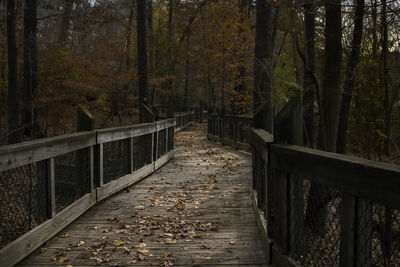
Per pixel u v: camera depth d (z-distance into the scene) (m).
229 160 10.34
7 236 3.25
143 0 12.66
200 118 35.22
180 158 10.82
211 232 4.32
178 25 25.36
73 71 11.80
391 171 1.71
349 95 5.68
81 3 12.21
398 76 6.96
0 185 3.14
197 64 26.30
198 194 6.25
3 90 12.73
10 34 10.50
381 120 7.01
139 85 12.73
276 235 3.23
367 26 5.79
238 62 17.11
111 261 3.45
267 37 11.25
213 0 18.92
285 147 2.93
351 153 7.62
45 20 13.48
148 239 4.06
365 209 1.98
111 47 14.57
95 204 5.48
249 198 5.96
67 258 3.47
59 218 4.07
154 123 8.32
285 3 5.86
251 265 3.36
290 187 2.94
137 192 6.37
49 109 11.79
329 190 3.04
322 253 2.94
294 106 3.15
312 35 6.93
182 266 3.35
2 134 11.82
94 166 5.35
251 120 11.52
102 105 12.69
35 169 3.63
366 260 1.98
